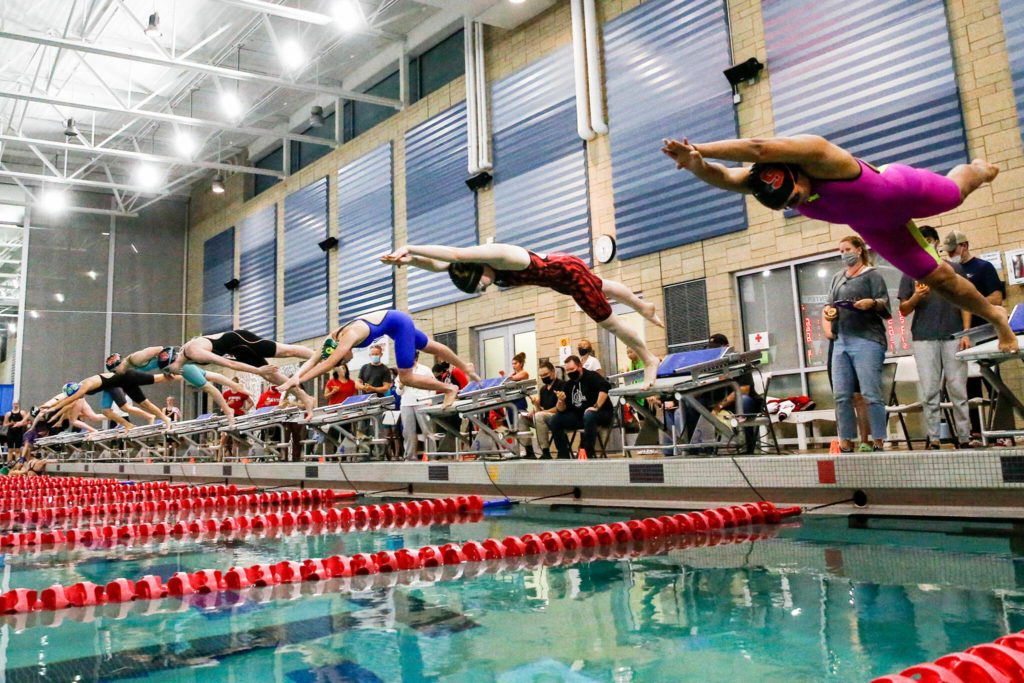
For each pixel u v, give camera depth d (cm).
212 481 1043
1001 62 683
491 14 1091
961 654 175
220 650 226
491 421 864
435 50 1312
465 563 368
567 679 186
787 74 827
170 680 198
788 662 190
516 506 610
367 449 896
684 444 562
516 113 1115
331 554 417
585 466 582
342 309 1426
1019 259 650
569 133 1042
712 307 877
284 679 195
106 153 1448
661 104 937
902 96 742
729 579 291
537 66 1089
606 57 1005
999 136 679
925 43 731
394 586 319
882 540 355
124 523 645
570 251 1029
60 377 1802
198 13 1242
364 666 204
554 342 1040
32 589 336
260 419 953
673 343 914
